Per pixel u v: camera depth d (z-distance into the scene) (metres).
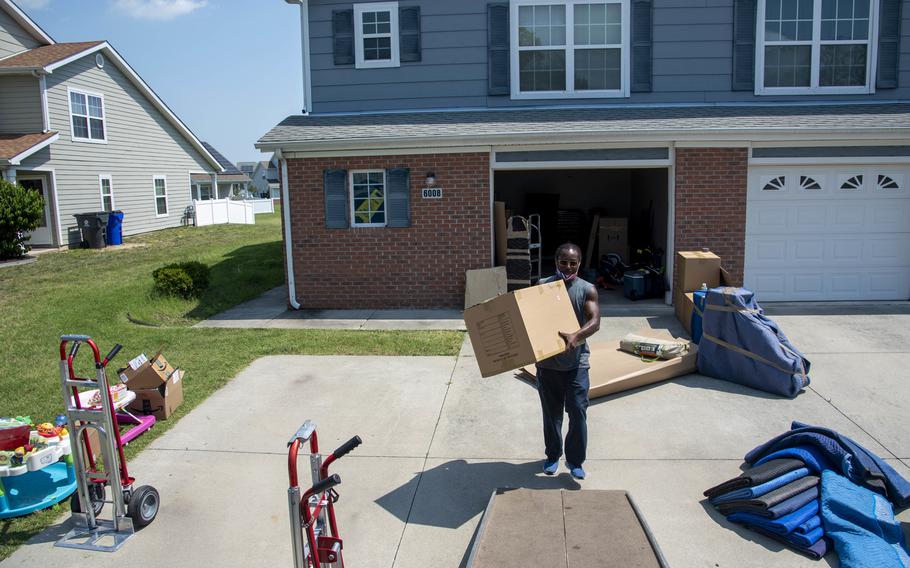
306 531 3.20
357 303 11.25
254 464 5.55
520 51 11.66
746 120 10.52
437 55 11.73
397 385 7.39
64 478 5.02
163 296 11.97
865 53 11.42
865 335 8.85
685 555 4.12
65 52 21.62
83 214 20.75
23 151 18.69
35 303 11.53
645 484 5.02
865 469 4.47
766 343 6.87
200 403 6.93
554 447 5.15
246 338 9.41
